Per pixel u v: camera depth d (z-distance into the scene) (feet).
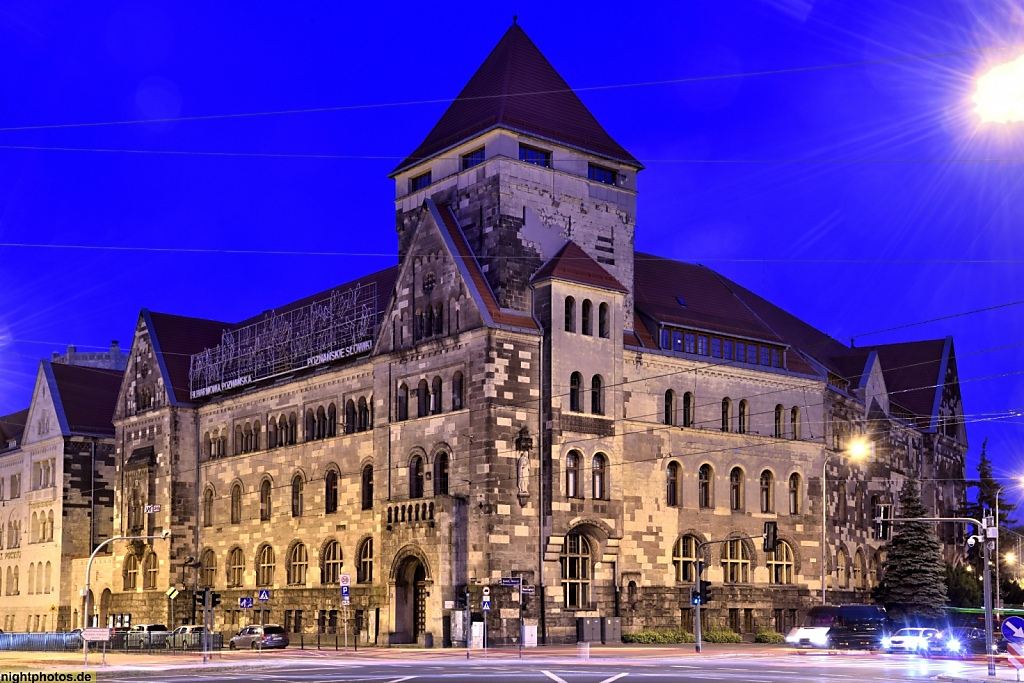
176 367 348.38
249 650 250.37
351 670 166.71
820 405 300.61
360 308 295.89
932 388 389.80
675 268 300.20
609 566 254.88
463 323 250.98
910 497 308.19
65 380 385.70
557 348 250.98
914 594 298.56
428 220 265.54
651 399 268.21
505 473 241.55
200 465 336.70
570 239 266.77
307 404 298.56
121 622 342.23
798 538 289.94
